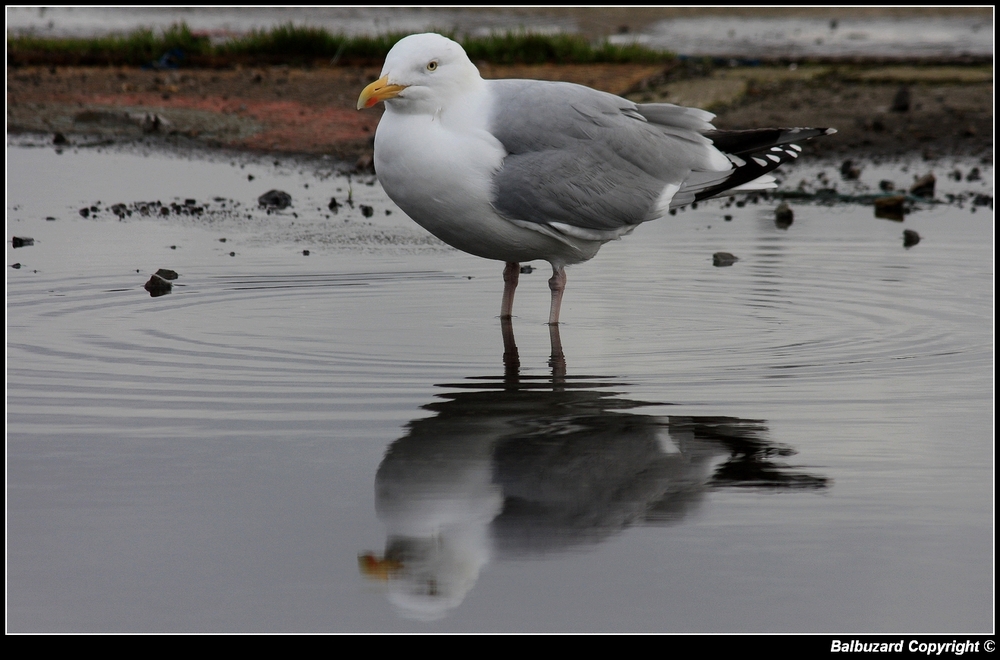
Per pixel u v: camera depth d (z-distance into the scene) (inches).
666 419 338.6
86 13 1697.8
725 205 759.7
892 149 923.4
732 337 438.0
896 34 1568.7
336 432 325.7
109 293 500.7
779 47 1443.2
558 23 1679.4
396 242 634.8
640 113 470.3
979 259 579.2
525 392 364.5
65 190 759.7
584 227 450.9
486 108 440.8
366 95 422.0
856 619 229.6
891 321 460.4
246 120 1014.4
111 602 236.4
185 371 386.0
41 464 302.2
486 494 284.4
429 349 419.5
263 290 513.0
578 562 251.6
